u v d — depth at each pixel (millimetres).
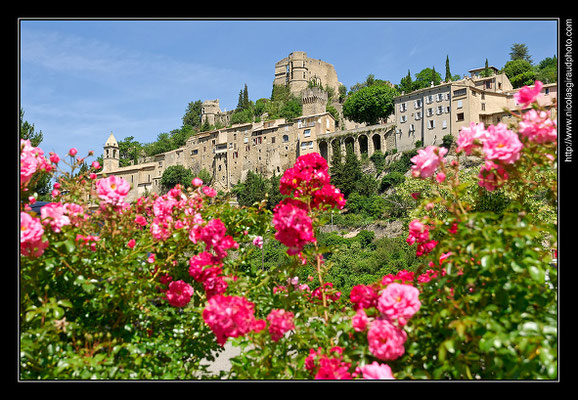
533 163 3043
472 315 2486
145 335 3709
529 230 2430
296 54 139250
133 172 103562
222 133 96875
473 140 2934
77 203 3941
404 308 2535
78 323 3377
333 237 47156
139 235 4531
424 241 3654
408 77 99250
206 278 3693
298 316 3285
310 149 85250
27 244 2768
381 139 76875
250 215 4977
